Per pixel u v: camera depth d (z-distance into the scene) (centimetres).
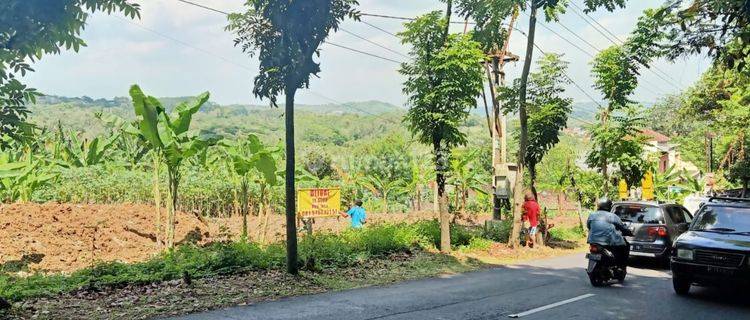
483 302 968
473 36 1747
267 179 1560
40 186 2102
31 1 603
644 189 2653
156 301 907
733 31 912
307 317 833
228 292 991
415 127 1688
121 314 820
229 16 1131
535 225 1841
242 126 14262
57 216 1612
